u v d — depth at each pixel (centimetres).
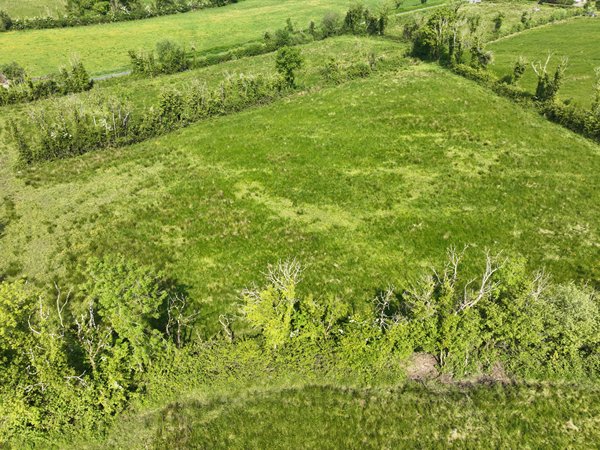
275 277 3319
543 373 2688
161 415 2542
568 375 2672
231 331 3045
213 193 4575
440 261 3616
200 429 2472
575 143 5284
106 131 5691
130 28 12131
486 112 5975
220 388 2656
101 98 7231
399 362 2798
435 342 2662
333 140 5494
